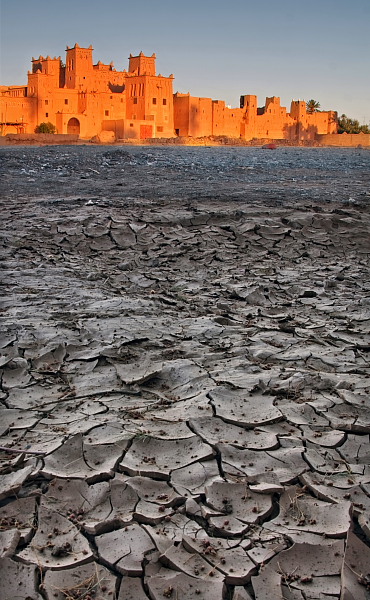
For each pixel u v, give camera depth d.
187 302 7.78
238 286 8.47
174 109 90.50
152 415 4.45
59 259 10.23
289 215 12.77
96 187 18.02
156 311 7.12
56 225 11.97
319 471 3.78
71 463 3.83
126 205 14.16
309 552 3.06
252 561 3.02
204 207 13.76
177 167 25.08
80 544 3.13
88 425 4.27
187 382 5.01
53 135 68.00
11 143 63.06
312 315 7.31
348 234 11.81
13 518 3.33
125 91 86.12
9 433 4.22
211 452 3.91
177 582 2.86
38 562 2.99
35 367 5.31
